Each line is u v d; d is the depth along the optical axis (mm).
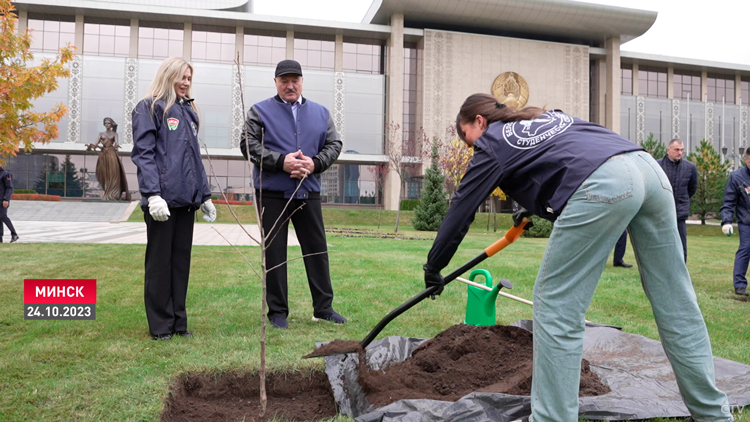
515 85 36375
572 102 37625
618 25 36688
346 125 36031
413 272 6469
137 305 4121
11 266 6211
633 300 4738
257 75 35156
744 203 5398
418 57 36281
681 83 41719
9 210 24656
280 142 3686
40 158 34375
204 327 3469
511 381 2320
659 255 1865
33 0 31656
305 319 3799
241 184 35531
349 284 5371
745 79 43000
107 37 34062
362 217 28672
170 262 3189
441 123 35438
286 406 2369
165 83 3242
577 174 1721
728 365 2566
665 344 1916
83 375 2418
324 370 2609
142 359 2684
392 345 2924
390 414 1961
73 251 8227
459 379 2453
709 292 5434
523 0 34844
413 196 36312
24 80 6594
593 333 3107
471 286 3139
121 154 34250
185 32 34406
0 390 2217
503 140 1908
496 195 21922
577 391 1750
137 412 2025
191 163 3260
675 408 2066
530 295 4922
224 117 34875
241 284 5301
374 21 36719
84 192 34688
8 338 3088
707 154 26219
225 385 2529
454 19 36062
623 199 1674
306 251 3793
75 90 33156
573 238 1723
